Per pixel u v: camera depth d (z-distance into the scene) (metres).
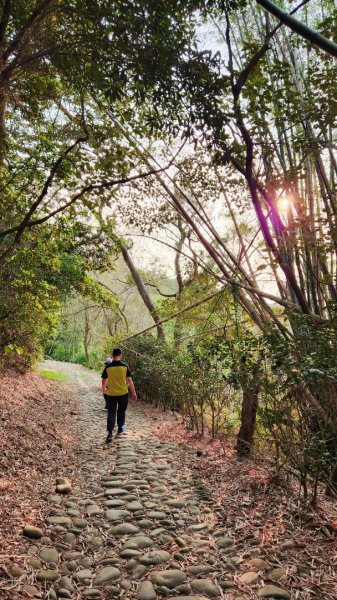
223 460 5.25
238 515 3.55
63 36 2.94
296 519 3.39
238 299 5.81
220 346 5.19
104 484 4.42
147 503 3.87
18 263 5.66
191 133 2.94
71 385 15.77
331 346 3.52
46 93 4.04
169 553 2.95
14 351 10.17
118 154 3.88
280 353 3.56
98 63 2.82
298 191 5.23
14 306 6.39
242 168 4.29
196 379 6.84
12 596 2.30
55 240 6.27
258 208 4.34
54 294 10.77
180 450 5.93
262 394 4.30
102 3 2.50
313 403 3.80
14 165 4.67
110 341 14.77
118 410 7.10
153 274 15.27
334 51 2.82
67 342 36.66
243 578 2.61
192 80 2.66
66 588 2.47
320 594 2.42
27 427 6.08
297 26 2.96
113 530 3.29
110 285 24.28
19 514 3.39
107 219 6.99
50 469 4.79
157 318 12.83
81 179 3.90
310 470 4.18
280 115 4.23
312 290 5.63
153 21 2.47
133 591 2.49
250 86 3.95
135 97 2.93
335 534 3.12
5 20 2.78
